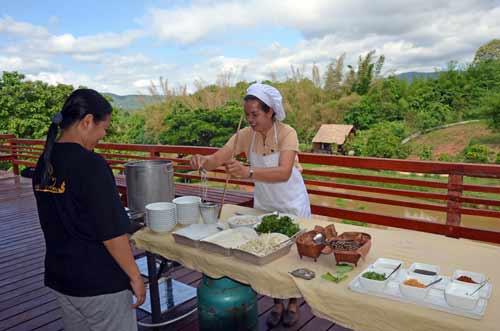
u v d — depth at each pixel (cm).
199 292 199
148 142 1703
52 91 1633
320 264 151
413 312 112
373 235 184
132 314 149
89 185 124
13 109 1542
